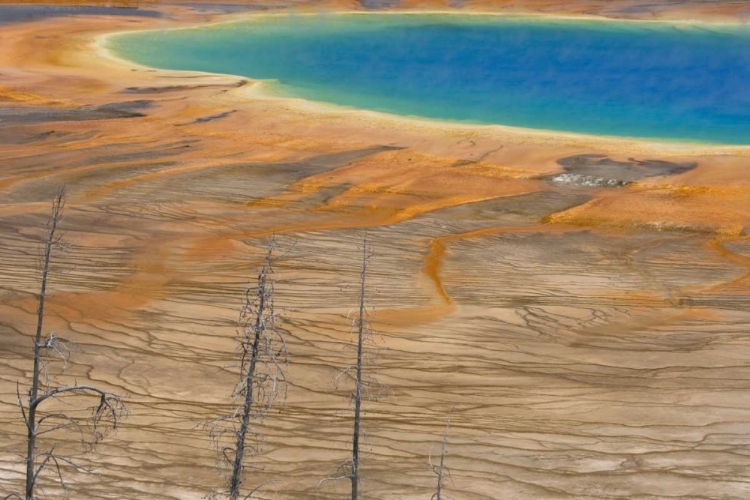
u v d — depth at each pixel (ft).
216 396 61.31
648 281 84.99
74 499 47.93
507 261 89.15
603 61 200.03
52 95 155.53
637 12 265.54
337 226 97.86
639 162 125.59
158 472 50.93
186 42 213.87
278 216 100.78
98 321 71.61
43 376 62.64
